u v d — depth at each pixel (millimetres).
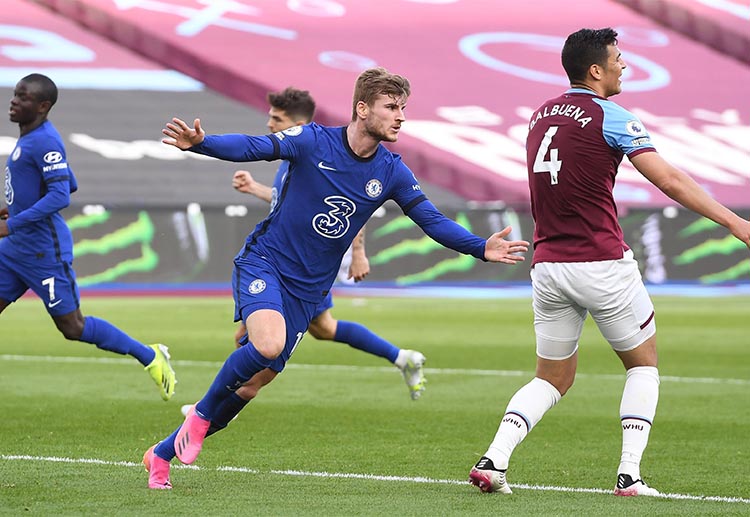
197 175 110000
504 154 115688
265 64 128000
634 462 18594
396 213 88062
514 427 18438
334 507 16984
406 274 88250
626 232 87375
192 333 53656
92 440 24438
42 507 16719
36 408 29672
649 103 127812
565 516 16297
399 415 29125
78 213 84000
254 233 18812
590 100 18344
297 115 28359
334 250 18844
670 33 140875
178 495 17891
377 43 135625
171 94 122375
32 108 24859
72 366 40344
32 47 127188
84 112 117312
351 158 18312
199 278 85500
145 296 82812
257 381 19125
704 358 44094
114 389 33969
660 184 17562
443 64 132625
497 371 39688
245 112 121688
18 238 25391
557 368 18969
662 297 81438
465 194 111375
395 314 66125
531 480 20266
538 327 19031
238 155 17438
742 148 120062
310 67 128750
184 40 129375
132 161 110938
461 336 52938
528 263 88938
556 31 140625
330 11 140875
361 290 87562
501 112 124125
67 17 132625
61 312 25500
